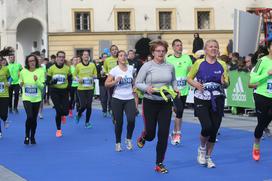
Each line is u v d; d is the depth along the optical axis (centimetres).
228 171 805
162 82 791
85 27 4159
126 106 1001
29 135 1131
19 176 801
